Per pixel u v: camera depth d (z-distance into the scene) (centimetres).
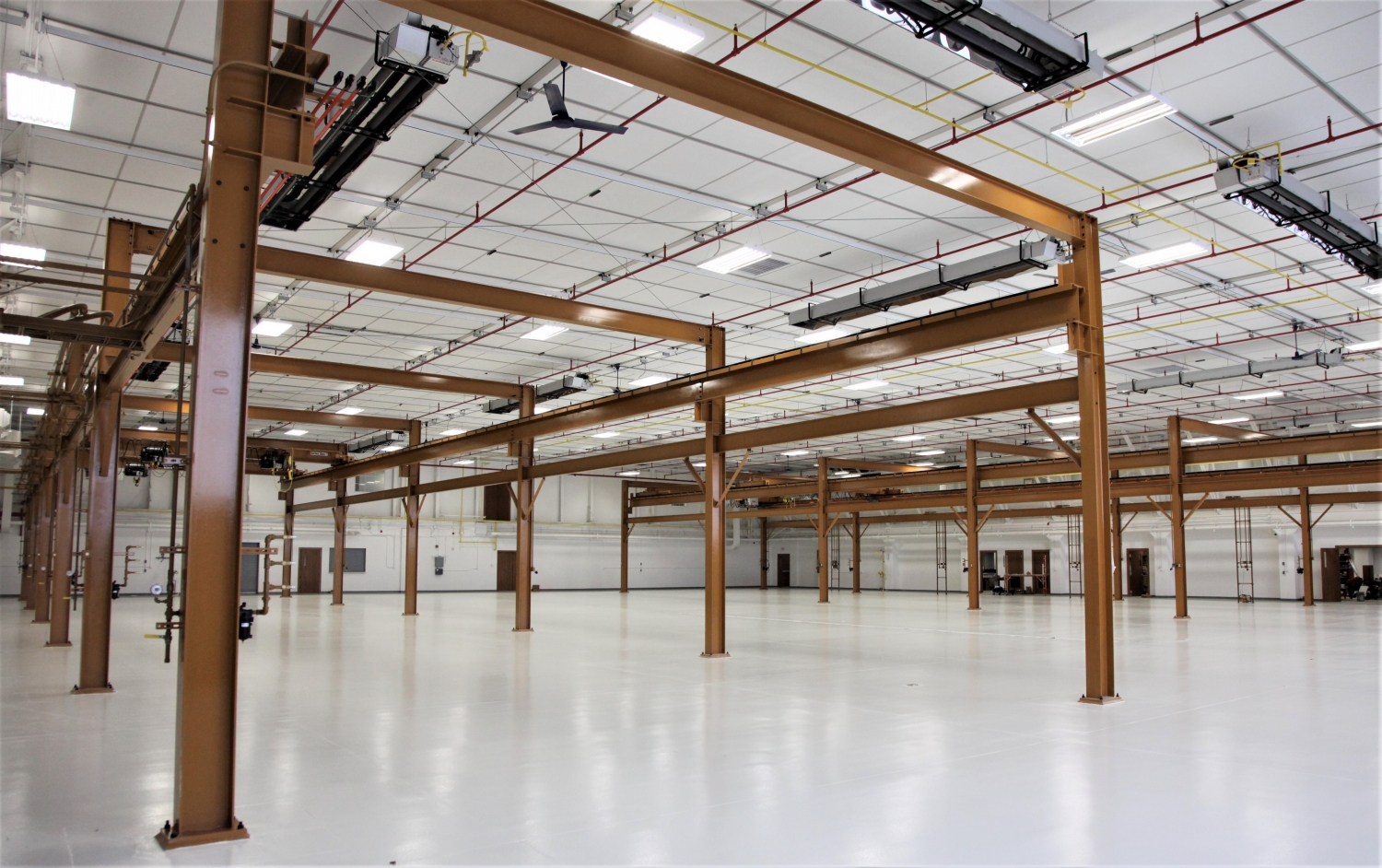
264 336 2627
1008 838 712
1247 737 1110
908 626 2945
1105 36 1164
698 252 1978
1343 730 1158
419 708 1330
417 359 3012
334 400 3716
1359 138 1428
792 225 1814
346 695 1452
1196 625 2931
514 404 2906
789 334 2702
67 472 2189
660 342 2748
